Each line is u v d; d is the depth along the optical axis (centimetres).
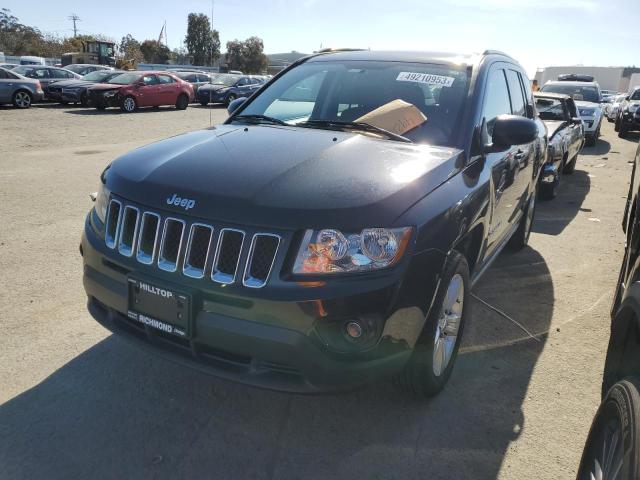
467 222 280
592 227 665
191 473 241
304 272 224
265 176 250
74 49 6512
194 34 7756
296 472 244
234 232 230
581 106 1459
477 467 252
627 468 157
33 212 630
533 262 528
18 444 255
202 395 297
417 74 363
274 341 224
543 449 265
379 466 249
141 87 2062
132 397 293
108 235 270
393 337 237
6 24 8094
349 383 231
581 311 420
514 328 388
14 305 391
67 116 1769
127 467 243
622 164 1199
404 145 306
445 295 267
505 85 409
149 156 290
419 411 289
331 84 379
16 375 308
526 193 473
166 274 243
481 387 313
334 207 229
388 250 230
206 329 234
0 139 1212
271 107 384
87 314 383
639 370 213
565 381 324
